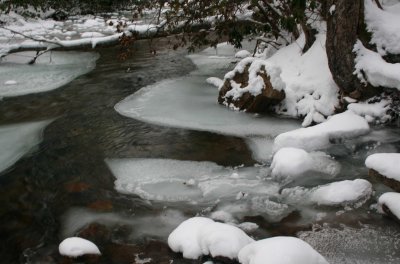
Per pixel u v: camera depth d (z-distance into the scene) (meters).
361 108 6.23
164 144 5.99
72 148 6.00
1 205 4.62
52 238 4.01
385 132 5.94
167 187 4.81
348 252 3.59
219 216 4.18
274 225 4.03
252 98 7.04
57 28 15.55
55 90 8.87
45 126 6.90
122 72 10.19
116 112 7.41
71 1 18.84
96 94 8.52
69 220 4.29
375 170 4.37
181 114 7.17
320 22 7.64
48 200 4.68
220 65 10.65
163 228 4.06
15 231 4.15
